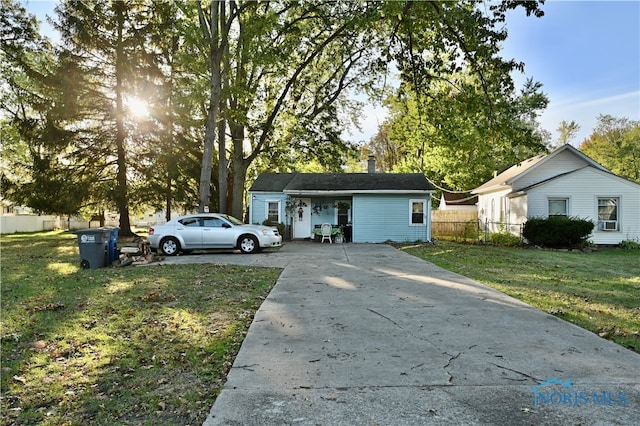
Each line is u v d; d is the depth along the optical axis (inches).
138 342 193.5
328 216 923.4
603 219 829.8
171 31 764.6
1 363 167.5
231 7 724.0
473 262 522.6
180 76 881.5
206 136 681.0
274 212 928.3
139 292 310.7
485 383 142.9
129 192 924.0
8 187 910.4
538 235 771.4
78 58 884.0
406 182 890.7
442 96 565.6
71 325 220.5
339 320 229.3
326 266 464.8
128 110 922.1
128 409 127.4
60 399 135.4
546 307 265.6
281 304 269.1
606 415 120.4
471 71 524.7
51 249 674.8
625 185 821.9
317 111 882.8
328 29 788.0
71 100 850.8
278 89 900.6
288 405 126.3
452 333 203.8
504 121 503.8
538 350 178.1
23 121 880.3
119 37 897.5
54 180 882.1
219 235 611.8
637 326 221.6
